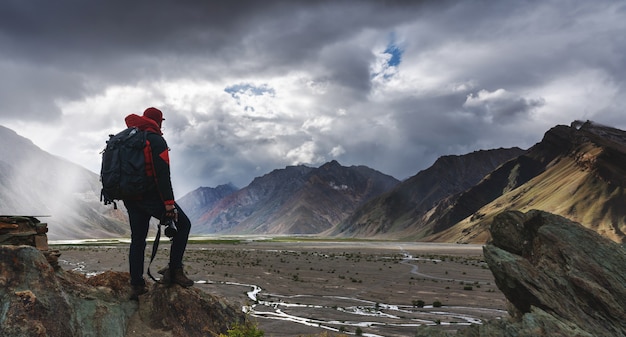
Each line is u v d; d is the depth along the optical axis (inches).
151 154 272.1
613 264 361.7
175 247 311.4
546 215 424.8
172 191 280.4
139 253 304.3
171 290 313.3
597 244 382.3
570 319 334.0
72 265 1897.1
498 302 1091.3
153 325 294.4
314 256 3410.4
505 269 385.4
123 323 279.4
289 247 5679.1
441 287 1435.8
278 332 633.0
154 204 283.6
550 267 378.6
